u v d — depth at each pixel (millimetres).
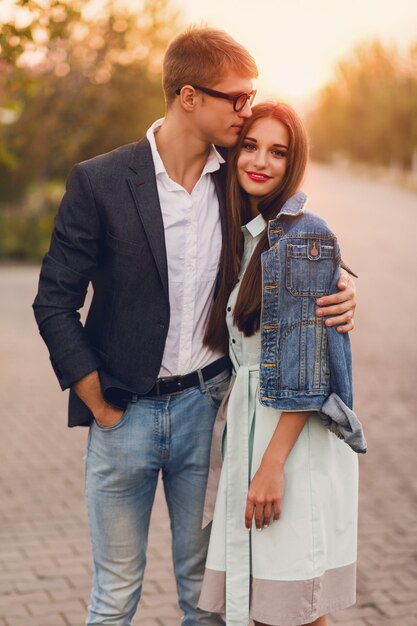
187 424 2930
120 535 2957
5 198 23406
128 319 2846
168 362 2904
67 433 7277
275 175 2828
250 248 2908
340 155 77688
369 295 16328
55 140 22531
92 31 22016
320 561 2848
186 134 2842
